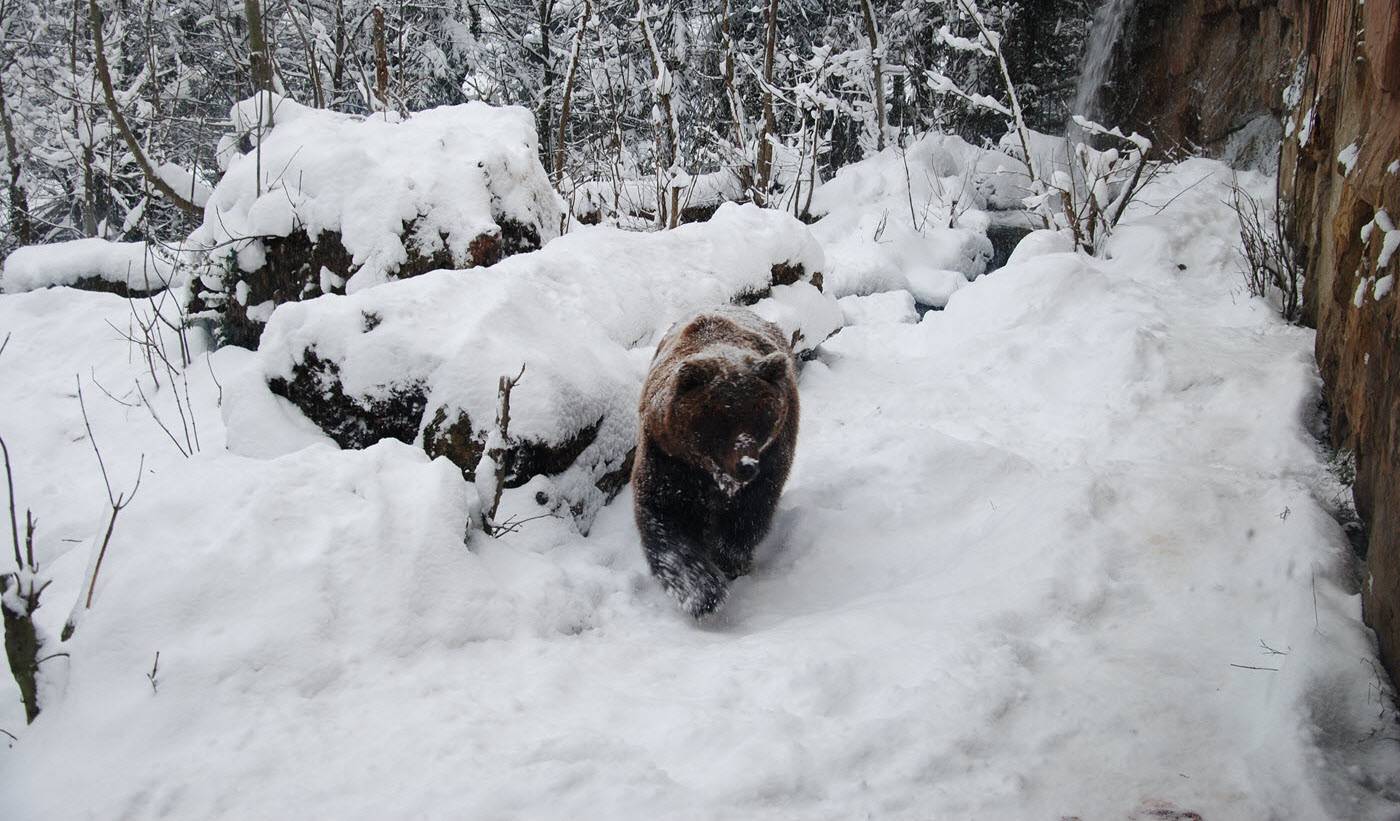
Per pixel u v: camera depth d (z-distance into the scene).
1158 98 13.30
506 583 4.56
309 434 5.66
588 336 6.08
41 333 7.97
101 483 6.02
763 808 3.26
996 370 7.30
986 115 16.14
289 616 3.94
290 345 5.68
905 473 5.79
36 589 3.74
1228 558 4.70
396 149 7.36
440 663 4.06
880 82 14.05
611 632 4.57
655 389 5.02
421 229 6.87
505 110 8.16
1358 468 4.86
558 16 18.47
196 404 6.76
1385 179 4.30
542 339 5.75
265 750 3.50
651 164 13.62
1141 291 8.16
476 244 6.80
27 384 7.29
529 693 3.89
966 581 4.76
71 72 13.52
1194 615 4.39
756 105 16.48
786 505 5.78
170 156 14.09
